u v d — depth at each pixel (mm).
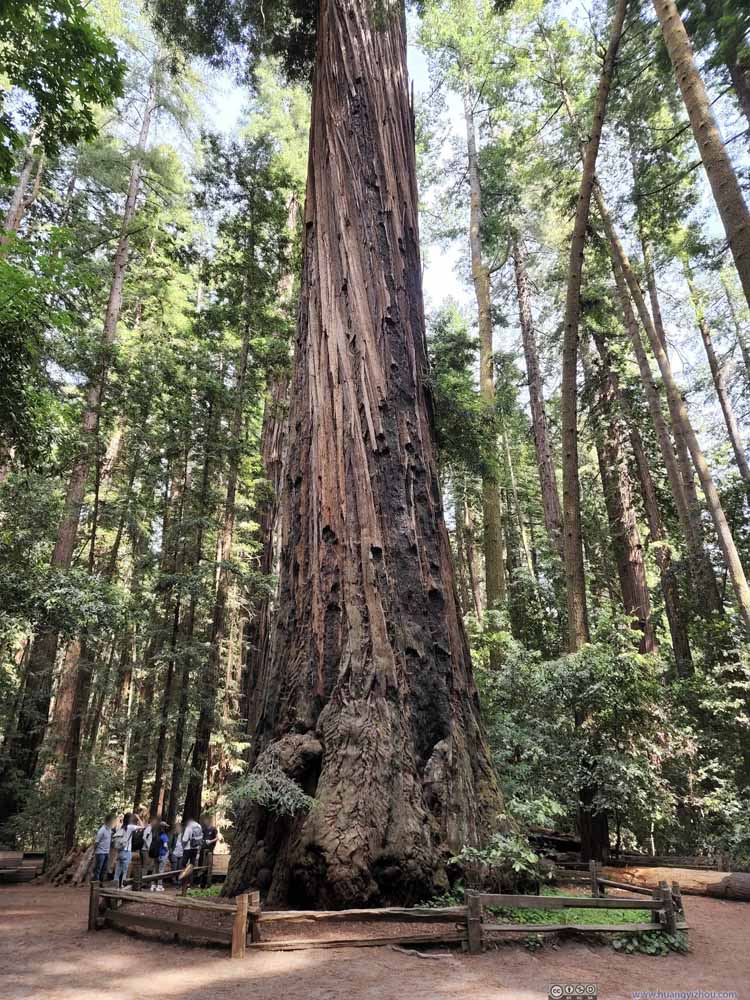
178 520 14609
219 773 17062
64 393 14258
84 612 10359
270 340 16641
